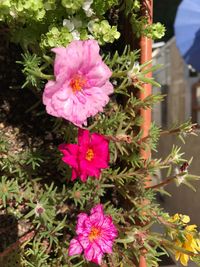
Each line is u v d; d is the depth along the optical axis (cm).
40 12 19
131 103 22
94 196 23
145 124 23
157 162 23
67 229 24
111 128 23
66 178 23
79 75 18
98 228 20
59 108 18
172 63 67
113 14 24
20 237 24
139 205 23
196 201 42
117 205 25
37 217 21
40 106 24
